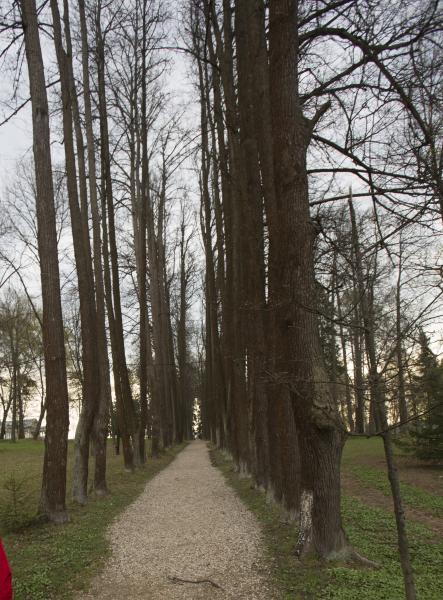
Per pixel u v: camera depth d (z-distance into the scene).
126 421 18.64
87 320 12.43
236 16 11.62
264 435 12.36
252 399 13.12
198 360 56.56
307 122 6.80
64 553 7.12
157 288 28.86
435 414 13.82
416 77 5.08
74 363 41.59
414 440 15.57
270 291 8.27
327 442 6.06
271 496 10.12
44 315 9.69
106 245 18.34
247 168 11.03
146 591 5.64
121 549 7.41
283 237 6.28
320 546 6.17
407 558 3.44
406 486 12.48
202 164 22.58
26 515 8.78
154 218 31.75
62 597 5.53
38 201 9.79
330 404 5.91
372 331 3.46
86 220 13.52
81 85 15.50
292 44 6.36
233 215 15.82
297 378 5.30
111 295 18.42
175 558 6.86
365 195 5.28
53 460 9.41
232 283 18.14
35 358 45.97
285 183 6.29
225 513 9.96
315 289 6.02
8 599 2.79
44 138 9.88
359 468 16.12
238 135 12.41
